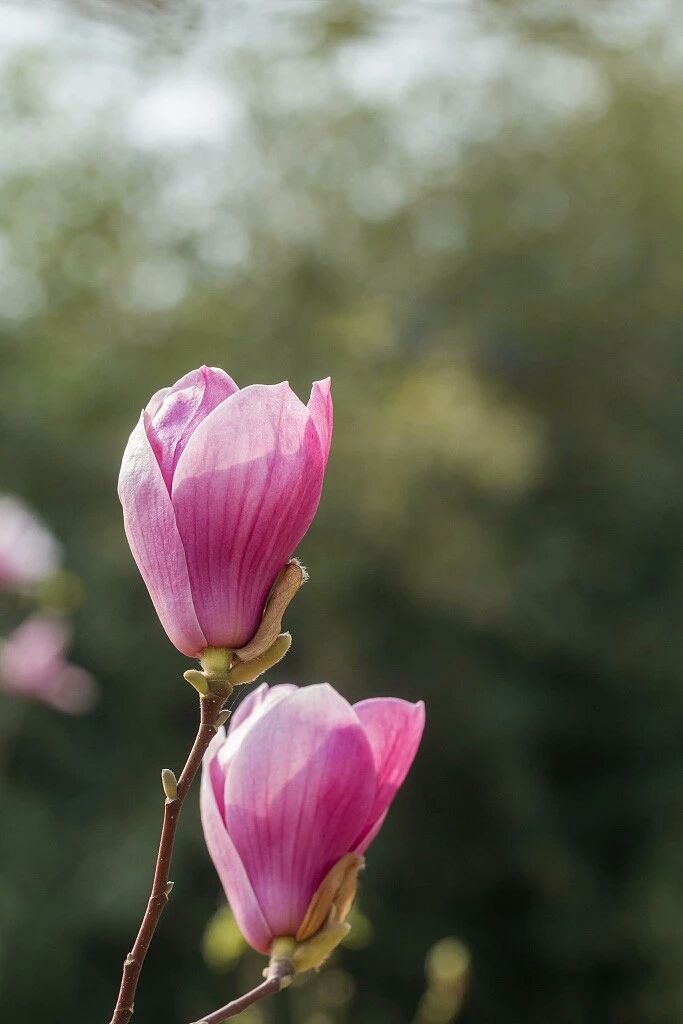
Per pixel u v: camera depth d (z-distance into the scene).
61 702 4.82
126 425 11.69
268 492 1.05
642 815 12.52
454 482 11.54
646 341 13.18
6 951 9.77
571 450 13.09
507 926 12.37
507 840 12.15
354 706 1.21
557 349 13.19
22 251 11.97
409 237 13.23
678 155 12.96
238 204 12.09
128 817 10.72
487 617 11.88
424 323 13.10
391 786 1.20
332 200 12.34
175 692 11.23
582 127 13.08
